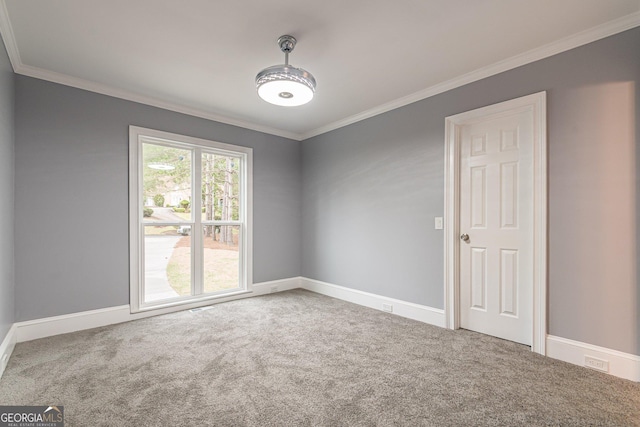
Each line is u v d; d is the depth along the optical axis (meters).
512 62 2.52
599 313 2.12
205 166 3.89
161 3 1.87
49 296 2.74
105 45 2.33
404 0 1.84
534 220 2.41
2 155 2.17
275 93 2.30
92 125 2.98
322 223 4.38
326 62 2.58
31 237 2.66
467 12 1.95
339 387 1.93
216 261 3.95
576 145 2.21
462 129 2.94
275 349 2.48
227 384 1.96
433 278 3.08
